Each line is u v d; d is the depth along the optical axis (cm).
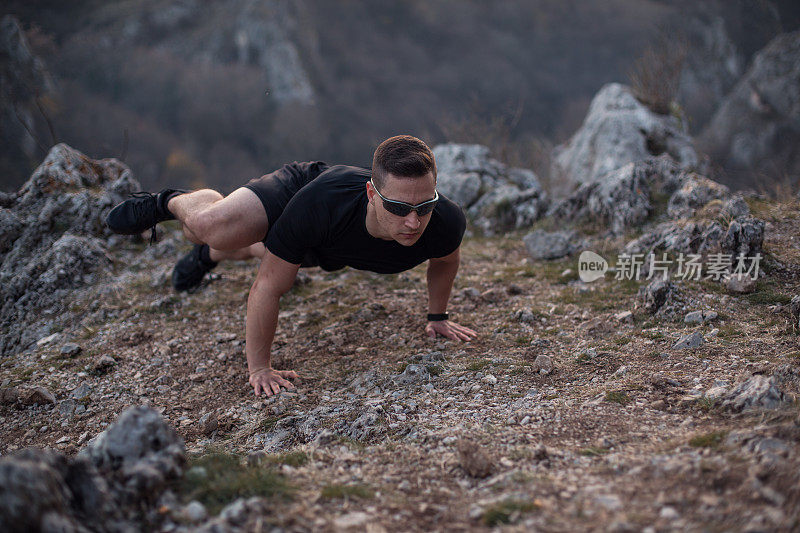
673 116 887
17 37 1313
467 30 5650
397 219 269
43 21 1438
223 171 3872
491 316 406
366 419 270
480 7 5734
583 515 170
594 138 885
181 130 3956
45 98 1338
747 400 230
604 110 892
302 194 295
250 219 316
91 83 3106
